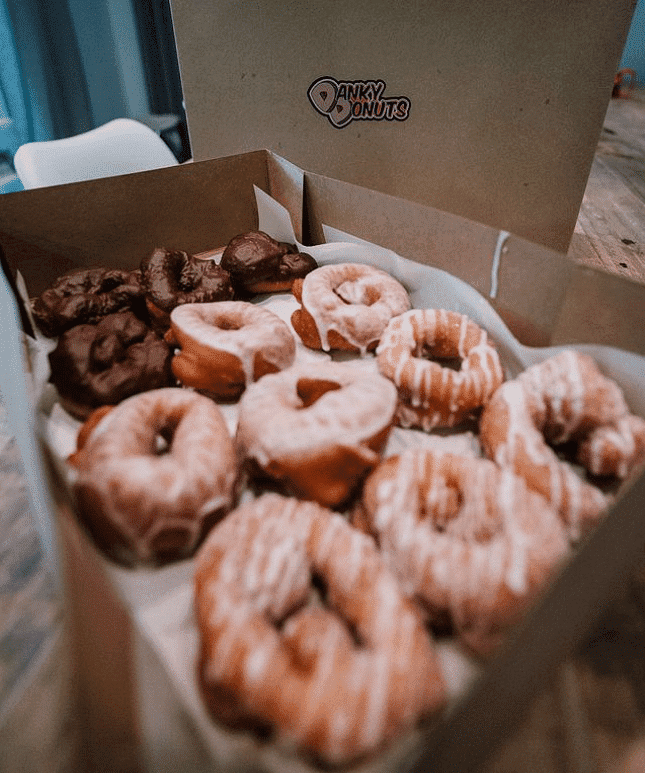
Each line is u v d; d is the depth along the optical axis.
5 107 0.92
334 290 0.45
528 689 0.21
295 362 0.42
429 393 0.35
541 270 0.35
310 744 0.21
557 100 0.44
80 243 0.46
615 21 0.40
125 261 0.50
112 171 0.63
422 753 0.17
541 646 0.20
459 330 0.40
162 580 0.28
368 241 0.46
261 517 0.28
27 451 0.28
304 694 0.21
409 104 0.45
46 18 0.89
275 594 0.25
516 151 0.46
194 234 0.52
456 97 0.44
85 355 0.36
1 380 0.38
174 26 0.47
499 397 0.34
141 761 0.17
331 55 0.45
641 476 0.23
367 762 0.21
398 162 0.49
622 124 1.13
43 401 0.37
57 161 0.59
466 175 0.48
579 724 0.23
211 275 0.45
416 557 0.26
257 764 0.21
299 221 0.50
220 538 0.27
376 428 0.31
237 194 0.51
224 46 0.47
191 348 0.38
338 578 0.25
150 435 0.32
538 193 0.48
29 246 0.44
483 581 0.25
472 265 0.39
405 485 0.29
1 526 0.30
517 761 0.22
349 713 0.21
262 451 0.31
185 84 0.49
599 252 0.55
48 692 0.22
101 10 0.97
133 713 0.17
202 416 0.33
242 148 0.52
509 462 0.32
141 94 1.11
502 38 0.41
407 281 0.45
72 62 0.94
